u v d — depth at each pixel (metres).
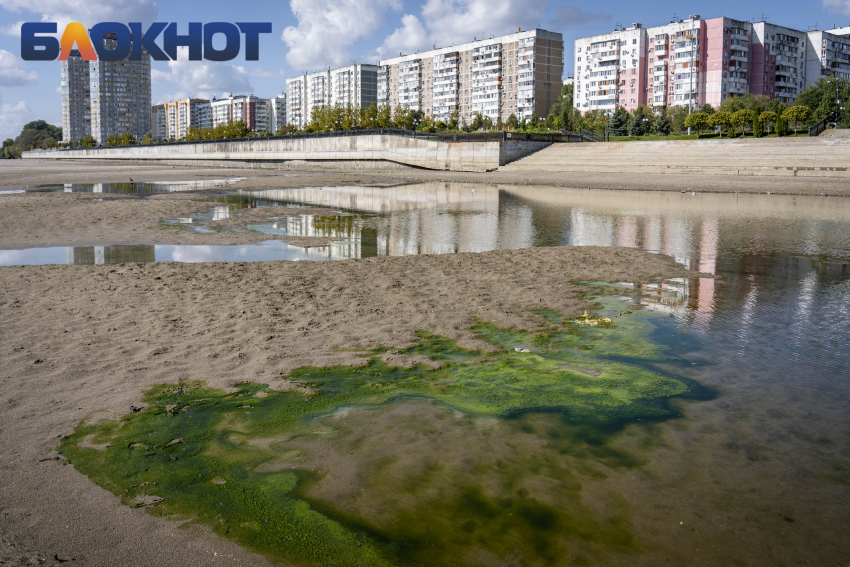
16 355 5.83
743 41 91.69
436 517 3.30
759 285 9.51
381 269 10.52
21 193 28.81
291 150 73.56
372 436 4.29
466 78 116.50
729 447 4.13
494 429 4.41
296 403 4.84
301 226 17.47
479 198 28.53
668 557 2.96
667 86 93.44
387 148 61.88
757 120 54.53
